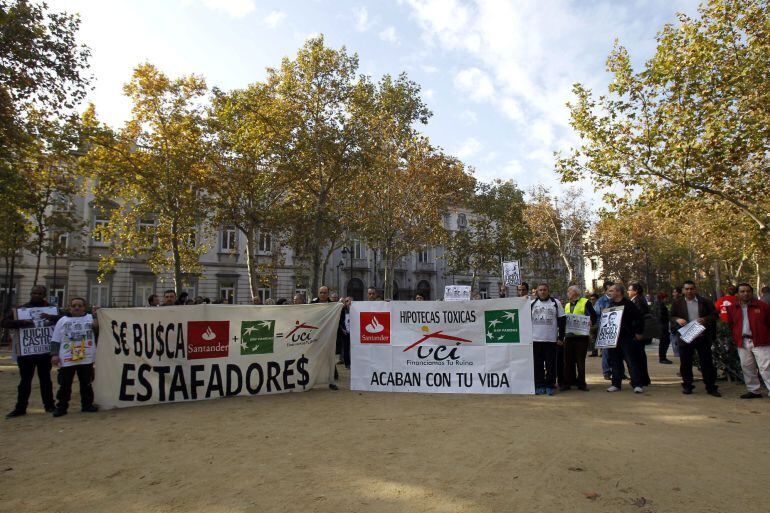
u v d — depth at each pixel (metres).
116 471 4.98
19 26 14.70
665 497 4.04
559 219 38.19
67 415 7.71
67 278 34.84
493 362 9.02
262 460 5.21
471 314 9.21
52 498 4.29
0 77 14.84
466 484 4.39
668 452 5.24
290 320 9.55
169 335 8.62
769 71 12.48
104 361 8.12
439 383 9.22
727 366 9.86
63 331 7.77
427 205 29.52
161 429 6.68
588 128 14.58
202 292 38.00
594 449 5.37
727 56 13.41
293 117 23.67
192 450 5.64
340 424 6.74
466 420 6.84
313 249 26.94
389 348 9.53
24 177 19.30
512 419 6.85
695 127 13.12
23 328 7.80
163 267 34.84
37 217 25.03
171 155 24.84
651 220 34.75
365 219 30.23
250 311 9.26
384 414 7.32
